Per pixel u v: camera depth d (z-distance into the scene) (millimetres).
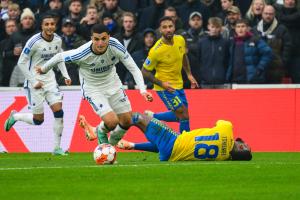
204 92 41531
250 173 26734
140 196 21922
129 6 48562
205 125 41531
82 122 36406
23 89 42156
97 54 31625
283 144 41125
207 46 42688
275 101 41219
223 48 42625
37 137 42031
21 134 42094
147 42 43250
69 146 41812
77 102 41969
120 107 33219
